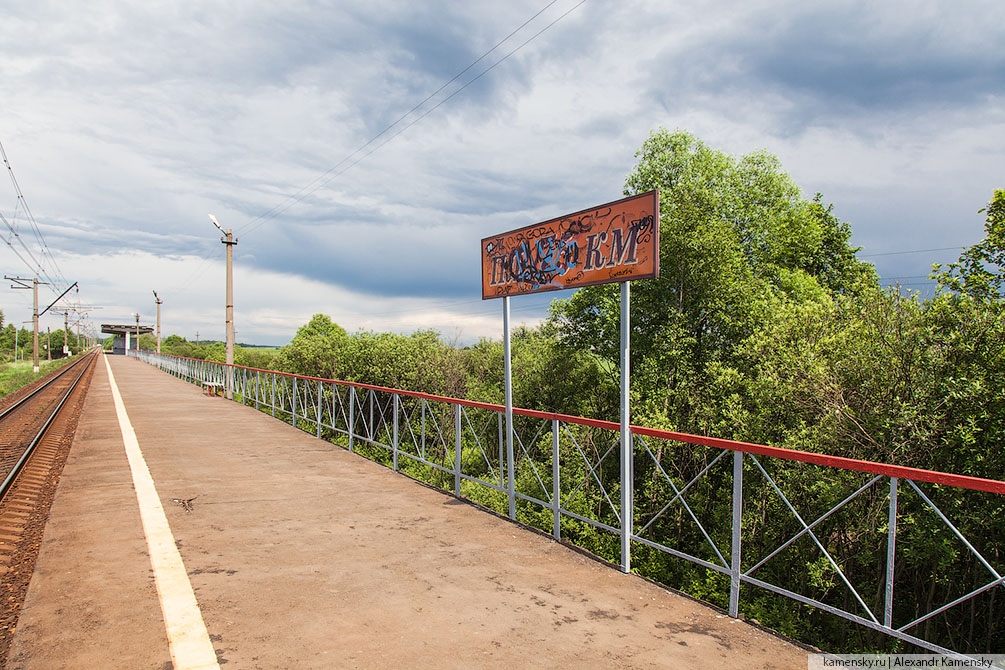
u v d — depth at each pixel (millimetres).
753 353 10977
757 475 9461
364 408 14516
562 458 11820
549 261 4938
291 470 7492
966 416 7246
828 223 24312
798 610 8141
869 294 8953
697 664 2857
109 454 8375
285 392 14508
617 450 11445
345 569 4078
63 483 6520
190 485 6523
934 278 8492
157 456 8273
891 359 8156
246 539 4684
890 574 2844
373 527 5109
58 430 12555
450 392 18250
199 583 3734
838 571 3172
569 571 4156
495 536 4926
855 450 8273
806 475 8312
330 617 3287
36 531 5469
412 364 17859
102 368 44500
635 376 15102
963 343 7562
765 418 10281
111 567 3984
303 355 21594
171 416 13508
